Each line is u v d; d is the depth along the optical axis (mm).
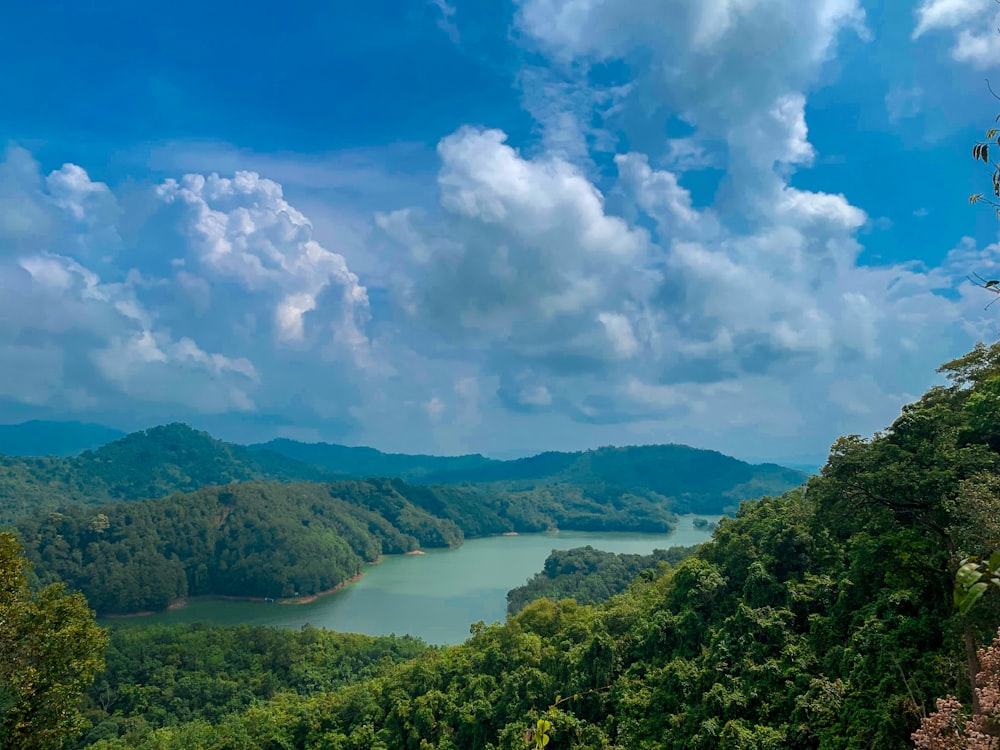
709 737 50844
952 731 21922
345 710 82625
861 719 42719
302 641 131250
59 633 37000
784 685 51875
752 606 61625
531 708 68812
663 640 67062
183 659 125250
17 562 36875
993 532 35625
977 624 33688
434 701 75438
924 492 45375
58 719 36625
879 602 49938
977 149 10656
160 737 92625
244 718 90750
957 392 59656
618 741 58969
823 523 53469
